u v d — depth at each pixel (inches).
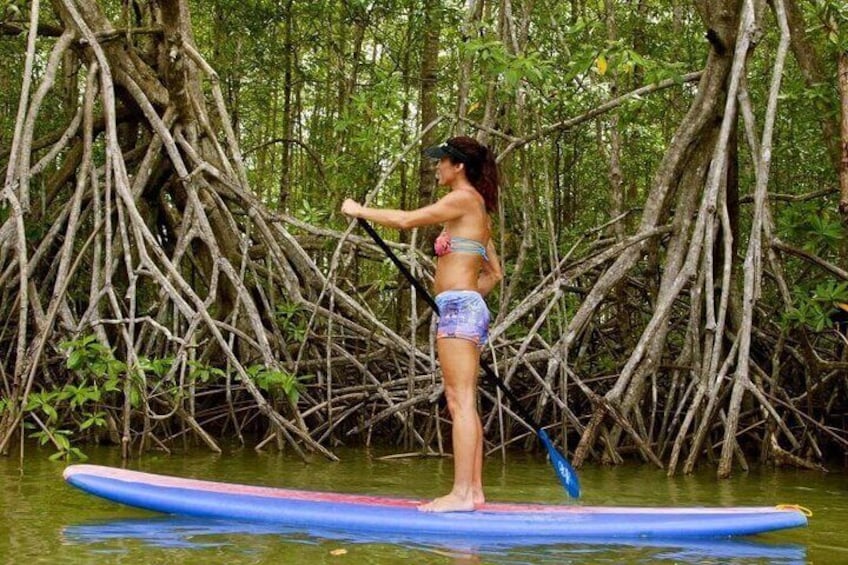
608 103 320.8
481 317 182.2
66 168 342.3
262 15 443.2
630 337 346.0
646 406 303.4
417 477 243.9
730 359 268.2
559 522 169.0
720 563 148.6
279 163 617.6
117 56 330.3
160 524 168.1
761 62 433.7
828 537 172.6
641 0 454.0
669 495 222.4
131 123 352.2
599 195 519.2
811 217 290.8
